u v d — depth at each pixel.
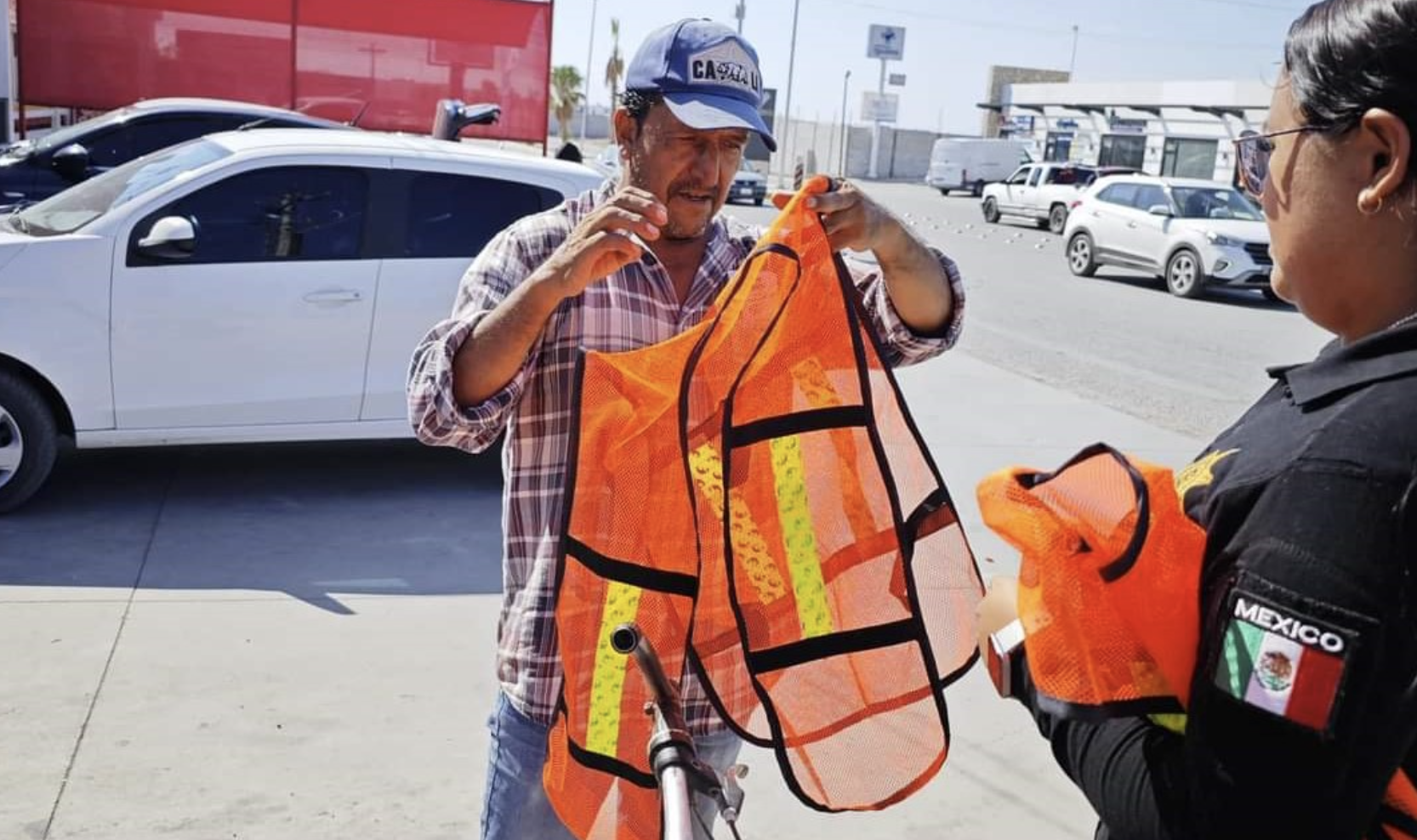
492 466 6.98
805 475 1.93
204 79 13.62
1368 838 1.21
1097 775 1.28
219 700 4.13
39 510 5.87
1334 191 1.22
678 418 1.92
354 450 7.14
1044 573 1.27
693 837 1.50
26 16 13.09
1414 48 1.15
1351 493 1.10
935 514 1.95
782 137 62.25
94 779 3.62
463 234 6.28
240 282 5.87
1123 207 18.92
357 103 14.02
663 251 2.24
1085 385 10.34
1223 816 1.13
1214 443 1.37
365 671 4.41
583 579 1.94
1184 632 1.21
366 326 6.10
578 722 1.96
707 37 2.11
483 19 14.14
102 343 5.68
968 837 3.63
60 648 4.43
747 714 2.02
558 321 2.14
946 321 2.20
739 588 1.94
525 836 2.21
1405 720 1.12
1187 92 39.38
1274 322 15.26
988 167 45.91
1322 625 1.08
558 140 70.88
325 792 3.64
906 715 1.89
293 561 5.43
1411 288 1.21
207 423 5.93
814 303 1.92
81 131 9.70
